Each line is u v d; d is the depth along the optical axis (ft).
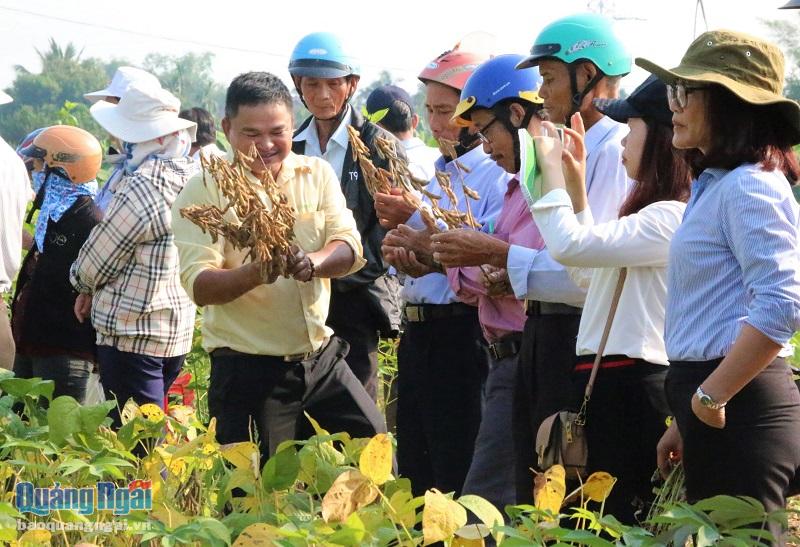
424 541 11.37
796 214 11.93
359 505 11.82
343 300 19.98
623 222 13.55
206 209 14.87
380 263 20.07
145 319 19.77
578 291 14.69
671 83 12.34
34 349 21.35
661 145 13.69
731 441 11.95
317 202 16.60
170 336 20.03
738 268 11.97
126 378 19.84
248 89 15.96
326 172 16.85
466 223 16.11
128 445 14.05
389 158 16.35
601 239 13.42
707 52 12.23
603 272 14.07
